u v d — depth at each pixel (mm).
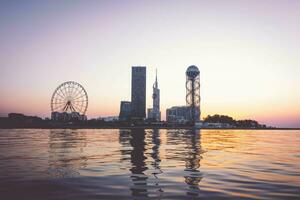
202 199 15617
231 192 17188
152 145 60375
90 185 18906
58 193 16812
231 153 42656
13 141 70375
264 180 20875
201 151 45750
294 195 16578
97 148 49938
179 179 21078
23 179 20859
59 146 53812
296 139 101188
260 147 57062
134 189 17797
